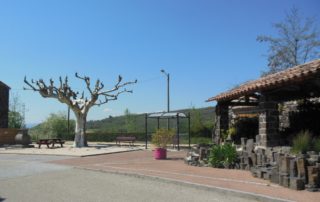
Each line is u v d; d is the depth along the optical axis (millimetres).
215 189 9578
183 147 28188
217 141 17766
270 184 9953
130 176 12734
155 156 19000
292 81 11047
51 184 11172
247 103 17781
